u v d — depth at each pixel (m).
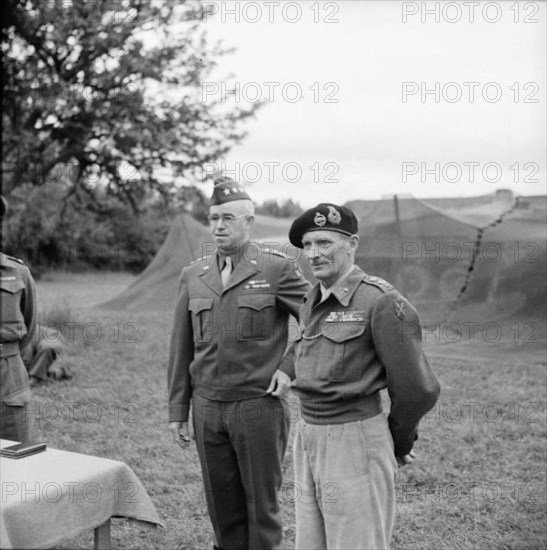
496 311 8.50
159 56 7.79
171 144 7.96
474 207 9.53
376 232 9.45
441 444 4.96
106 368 7.59
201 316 3.15
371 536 2.46
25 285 3.97
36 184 7.91
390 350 2.42
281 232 10.38
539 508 3.88
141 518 2.79
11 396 3.80
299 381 2.59
